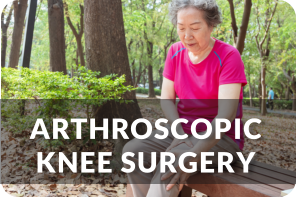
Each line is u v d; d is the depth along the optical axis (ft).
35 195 8.23
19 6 25.29
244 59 49.78
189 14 4.47
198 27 4.50
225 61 4.61
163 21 58.54
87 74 10.32
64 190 8.63
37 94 10.16
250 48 50.62
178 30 4.71
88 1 12.09
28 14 18.56
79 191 8.57
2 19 33.65
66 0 33.19
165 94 5.43
